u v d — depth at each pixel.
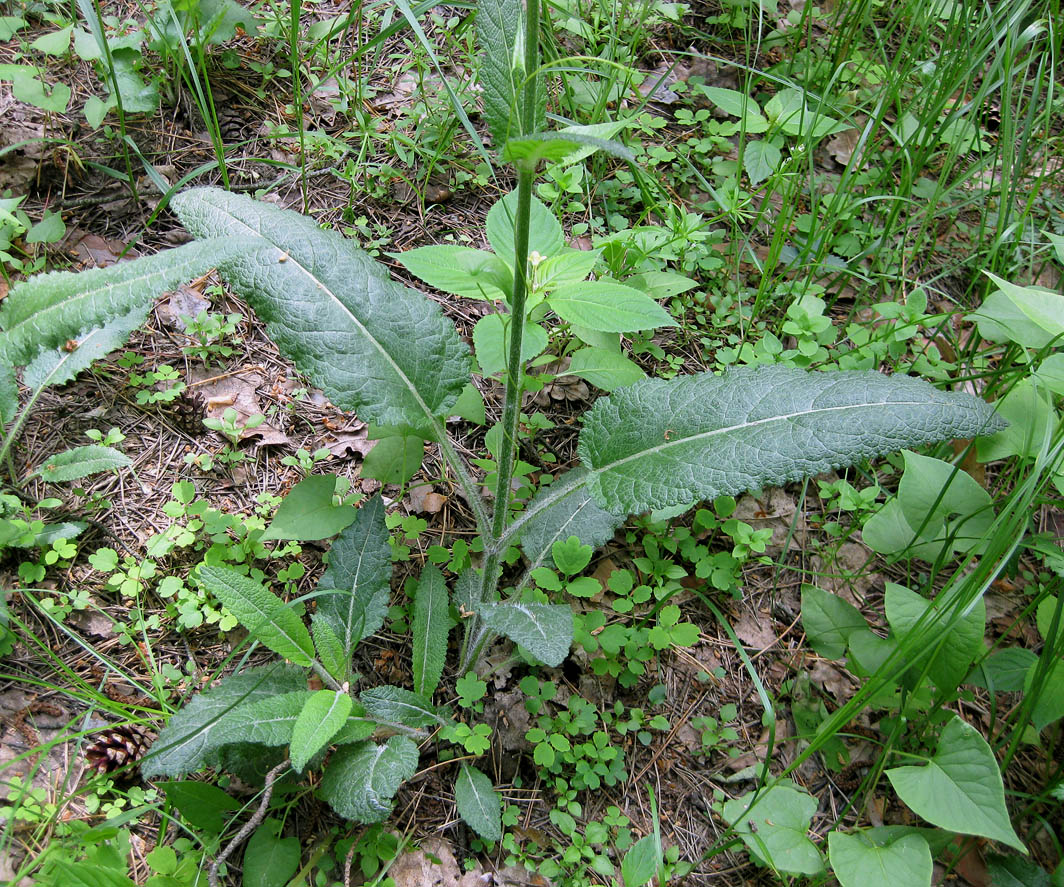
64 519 0.71
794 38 1.04
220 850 0.61
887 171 0.94
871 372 0.61
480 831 0.61
